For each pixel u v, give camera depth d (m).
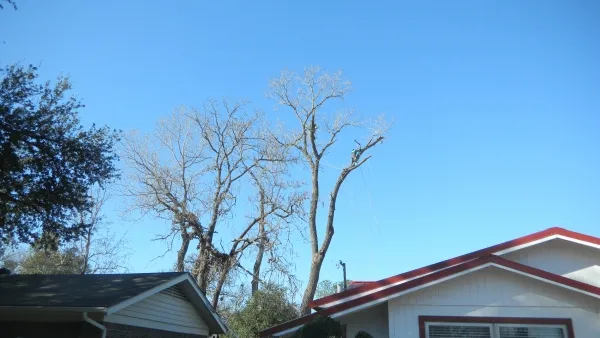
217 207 27.02
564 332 11.07
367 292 12.52
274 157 28.83
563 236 13.61
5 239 14.20
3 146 12.58
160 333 14.16
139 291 12.52
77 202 14.52
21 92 13.30
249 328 22.94
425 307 11.48
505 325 11.20
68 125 14.37
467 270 11.47
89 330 11.17
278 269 25.11
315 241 27.22
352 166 29.39
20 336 11.41
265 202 27.23
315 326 9.74
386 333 12.09
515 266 11.43
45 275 15.47
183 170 27.64
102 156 14.96
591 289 11.10
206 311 16.89
